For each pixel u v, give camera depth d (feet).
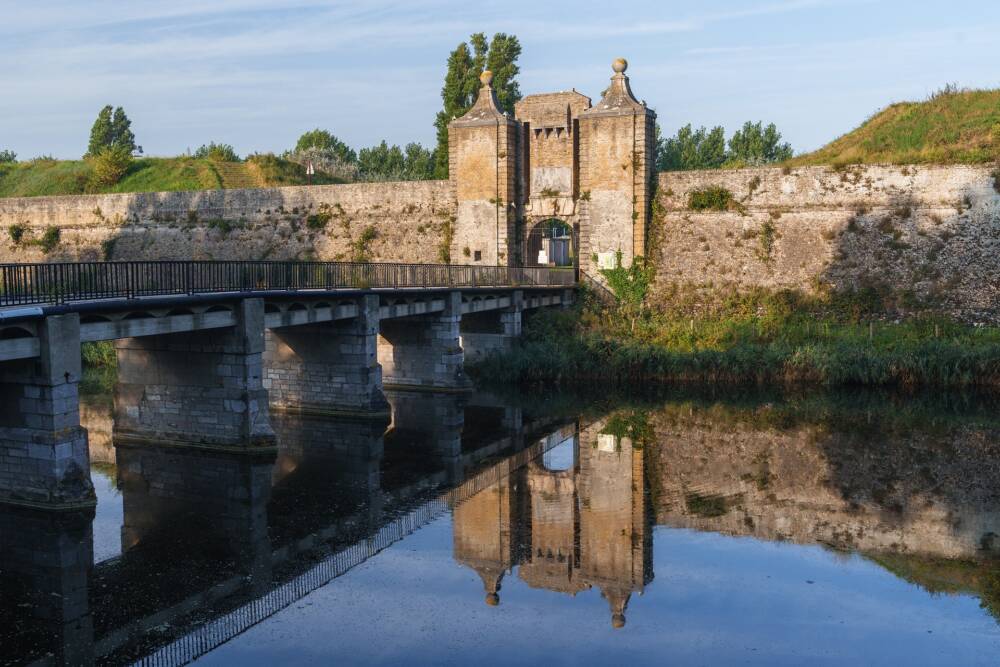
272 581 45.68
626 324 129.70
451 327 105.91
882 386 106.52
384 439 81.25
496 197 147.02
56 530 53.93
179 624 40.34
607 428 86.99
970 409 94.07
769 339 119.75
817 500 62.49
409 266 102.78
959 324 121.29
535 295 130.00
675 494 64.08
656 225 142.72
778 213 137.59
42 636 38.99
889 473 69.82
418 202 155.63
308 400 91.30
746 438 82.23
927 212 129.80
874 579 47.73
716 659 38.52
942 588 46.50
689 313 136.26
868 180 133.49
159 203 173.58
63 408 56.29
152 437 76.89
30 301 58.75
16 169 234.58
